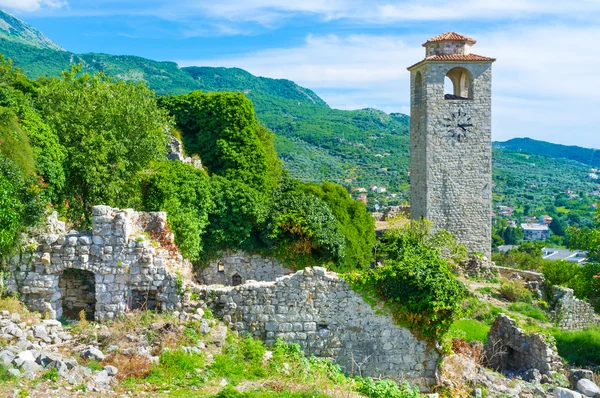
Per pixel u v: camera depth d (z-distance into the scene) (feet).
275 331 73.51
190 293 73.00
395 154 634.43
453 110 194.59
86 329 67.00
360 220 159.02
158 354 61.62
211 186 117.80
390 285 74.23
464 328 117.08
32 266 71.87
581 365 94.84
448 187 195.62
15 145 81.71
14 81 162.40
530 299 150.30
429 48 200.23
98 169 100.78
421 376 74.79
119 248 72.33
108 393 52.90
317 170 519.60
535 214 530.68
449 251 177.88
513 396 75.00
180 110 166.81
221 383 59.16
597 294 142.72
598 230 136.87
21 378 51.55
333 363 73.87
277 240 120.37
